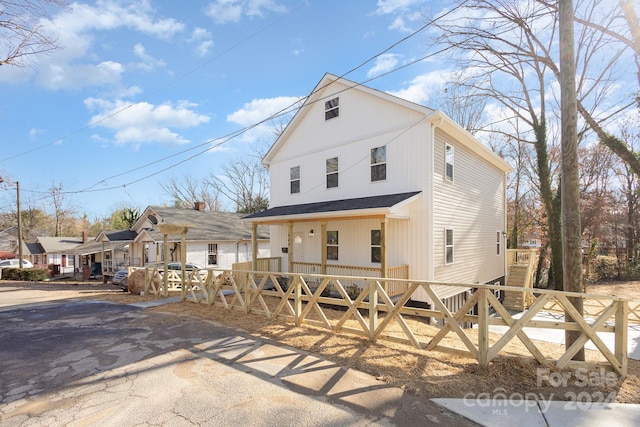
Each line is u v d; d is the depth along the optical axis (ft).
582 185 76.02
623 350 13.44
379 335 18.12
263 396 12.07
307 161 46.91
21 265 80.64
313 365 14.90
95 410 11.31
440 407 11.10
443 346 15.93
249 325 22.22
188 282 32.32
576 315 13.85
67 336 20.81
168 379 13.78
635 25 26.45
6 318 27.12
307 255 45.21
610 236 80.38
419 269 34.60
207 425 10.25
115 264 82.43
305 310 21.50
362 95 40.60
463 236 42.55
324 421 10.36
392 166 37.47
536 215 84.38
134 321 24.63
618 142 35.01
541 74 48.19
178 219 71.51
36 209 153.99
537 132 49.98
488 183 51.70
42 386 13.38
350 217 33.88
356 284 38.04
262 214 45.24
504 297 54.13
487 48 38.11
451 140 40.06
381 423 10.20
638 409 10.99
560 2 15.83
